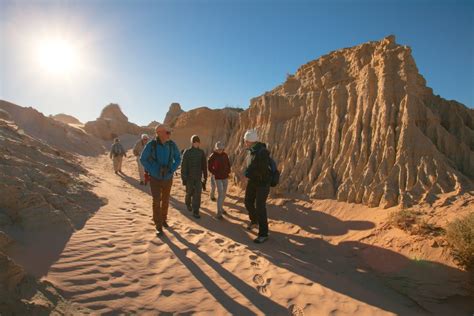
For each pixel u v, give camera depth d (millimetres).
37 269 2967
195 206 6816
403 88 7625
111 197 6773
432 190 6066
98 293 2867
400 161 6758
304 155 9023
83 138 24109
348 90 8844
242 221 6953
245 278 3680
